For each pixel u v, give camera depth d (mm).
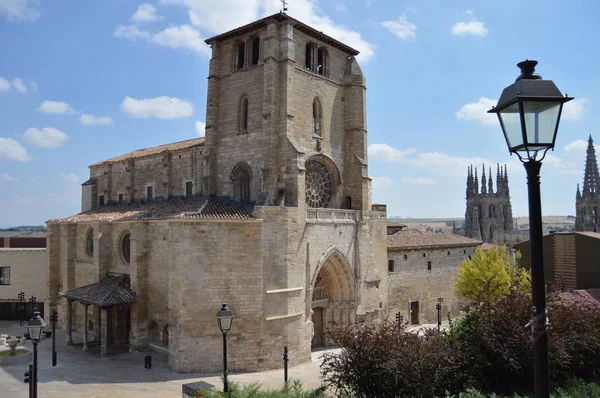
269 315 40844
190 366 38812
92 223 52344
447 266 65438
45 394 31984
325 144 50344
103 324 43125
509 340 21422
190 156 54312
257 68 47219
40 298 67500
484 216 129375
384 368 20031
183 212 43000
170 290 40344
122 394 32312
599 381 22109
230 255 40000
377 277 52969
